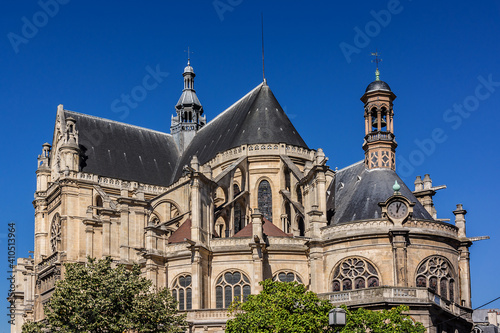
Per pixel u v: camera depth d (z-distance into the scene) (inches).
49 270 4052.7
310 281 3161.9
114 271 2711.6
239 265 3233.3
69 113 4431.6
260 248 3196.4
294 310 2384.4
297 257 3272.6
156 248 3316.9
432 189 3427.7
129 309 2657.5
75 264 2731.3
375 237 3014.3
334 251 3097.9
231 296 3213.6
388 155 3324.3
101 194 4015.8
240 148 3823.8
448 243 3095.5
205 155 4232.3
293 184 3656.5
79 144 4286.4
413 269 2982.3
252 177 3794.3
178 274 3297.2
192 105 4916.3
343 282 3053.6
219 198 3759.8
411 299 2760.8
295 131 4013.3
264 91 4133.9
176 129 4869.6
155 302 2714.1
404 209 3016.7
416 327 2400.3
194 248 3181.6
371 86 3422.7
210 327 3065.9
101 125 4512.8
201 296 3164.4
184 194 3978.8
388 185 3208.7
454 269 3100.4
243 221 3730.3
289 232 3695.9
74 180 4079.7
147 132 4751.5
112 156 4379.9
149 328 2659.9
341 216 3223.4
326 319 2317.9
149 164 4517.7
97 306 2564.0
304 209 3430.1
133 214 3715.6
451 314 2913.4
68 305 2576.3
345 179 3486.7
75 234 4030.5
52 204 4306.1
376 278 2984.7
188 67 5039.4
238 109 4318.4
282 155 3786.9
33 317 4411.9
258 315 2357.3
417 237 3014.3
